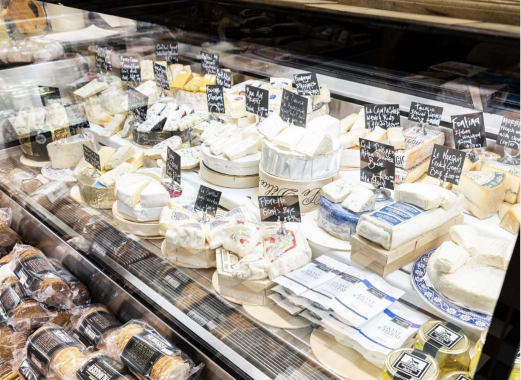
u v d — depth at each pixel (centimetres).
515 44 100
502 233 168
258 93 233
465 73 120
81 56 294
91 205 231
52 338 188
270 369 151
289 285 157
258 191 211
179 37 281
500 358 118
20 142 270
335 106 244
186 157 237
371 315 144
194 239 182
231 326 165
